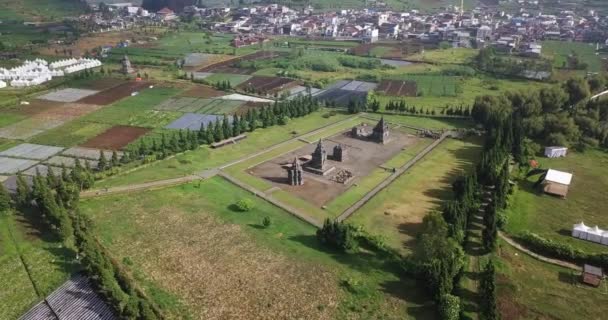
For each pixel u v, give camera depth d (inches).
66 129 6633.9
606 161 5772.6
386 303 3235.7
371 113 7696.9
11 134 6397.6
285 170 5388.8
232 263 3622.0
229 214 4345.5
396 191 4909.0
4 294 3166.8
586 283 3474.4
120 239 3870.6
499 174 4670.3
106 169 5191.9
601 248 3937.0
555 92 6875.0
